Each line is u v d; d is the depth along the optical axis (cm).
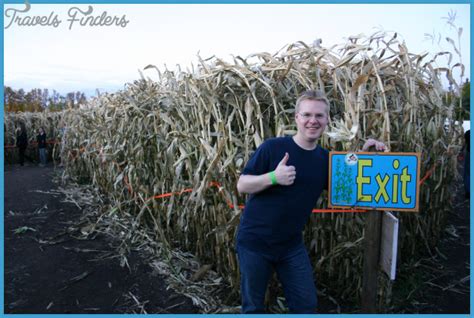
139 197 422
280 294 263
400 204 185
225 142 257
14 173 921
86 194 623
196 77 297
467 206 520
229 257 266
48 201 580
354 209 218
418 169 182
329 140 250
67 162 834
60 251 365
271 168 183
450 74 320
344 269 262
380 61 284
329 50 274
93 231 425
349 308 253
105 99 621
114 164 507
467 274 308
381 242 195
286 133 243
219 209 276
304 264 192
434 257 339
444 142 340
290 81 271
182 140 315
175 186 336
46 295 278
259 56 283
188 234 350
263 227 184
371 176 187
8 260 343
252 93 255
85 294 280
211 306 260
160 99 370
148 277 306
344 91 263
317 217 256
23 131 1123
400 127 286
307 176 184
